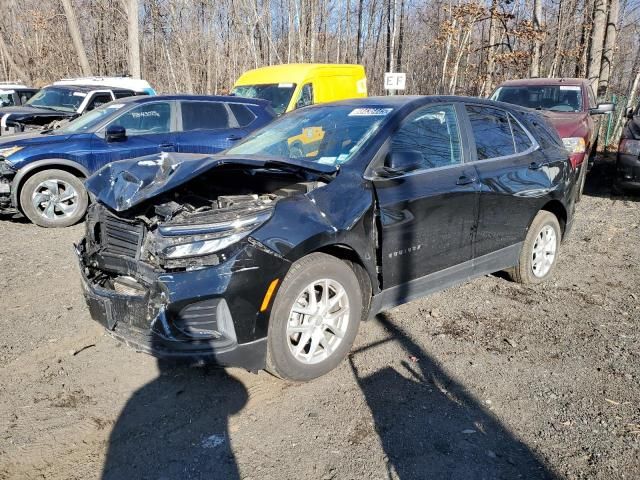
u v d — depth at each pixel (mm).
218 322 3096
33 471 2734
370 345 4023
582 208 8836
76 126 7957
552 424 3102
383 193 3762
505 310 4668
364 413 3191
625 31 25656
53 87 12258
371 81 34781
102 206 3658
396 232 3812
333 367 3609
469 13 18438
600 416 3170
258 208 3209
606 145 16688
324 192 3527
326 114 4477
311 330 3436
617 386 3484
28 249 6426
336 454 2850
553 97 10031
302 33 26922
